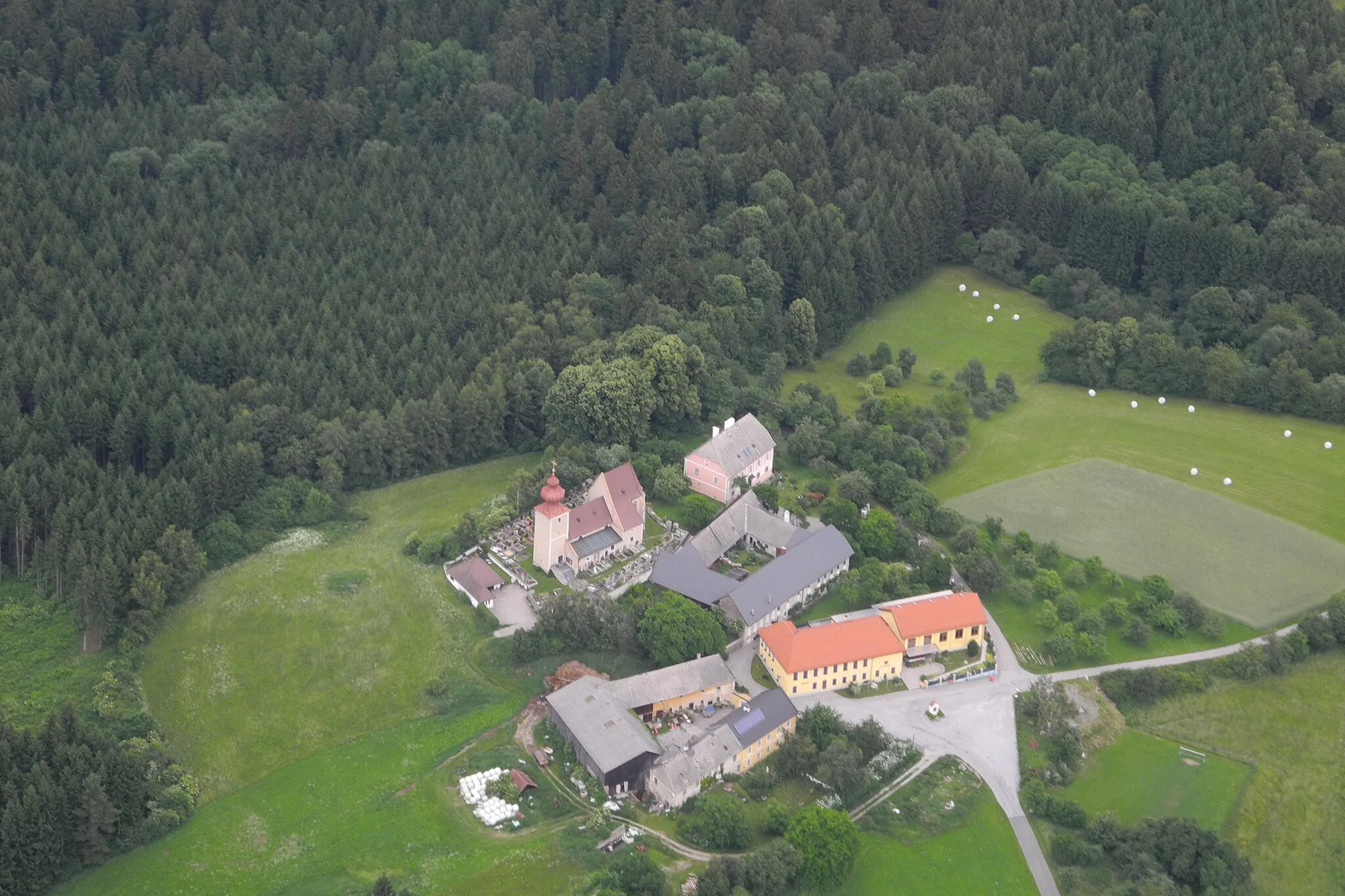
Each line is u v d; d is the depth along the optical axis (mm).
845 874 194625
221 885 188625
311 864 192375
